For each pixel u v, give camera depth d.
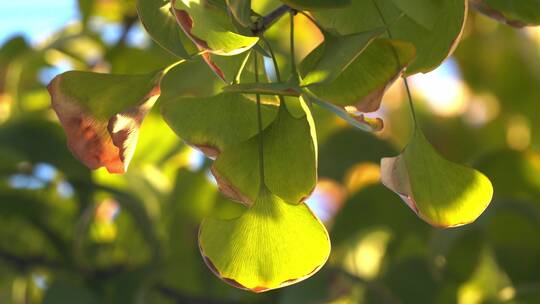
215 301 1.37
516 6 0.94
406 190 0.90
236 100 0.95
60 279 1.33
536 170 1.35
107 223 1.38
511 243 1.33
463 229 1.31
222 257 0.88
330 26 0.94
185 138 0.95
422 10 0.92
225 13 0.86
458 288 1.34
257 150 0.90
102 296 1.34
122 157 0.88
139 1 0.86
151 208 1.36
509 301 1.32
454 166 0.91
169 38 0.86
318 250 0.88
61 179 1.38
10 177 1.38
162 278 1.37
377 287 1.33
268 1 1.12
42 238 1.38
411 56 0.86
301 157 0.89
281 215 0.88
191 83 1.13
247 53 0.91
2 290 1.38
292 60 0.86
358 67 0.86
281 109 0.90
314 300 1.31
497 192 1.36
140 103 0.89
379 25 0.94
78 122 0.91
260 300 1.37
